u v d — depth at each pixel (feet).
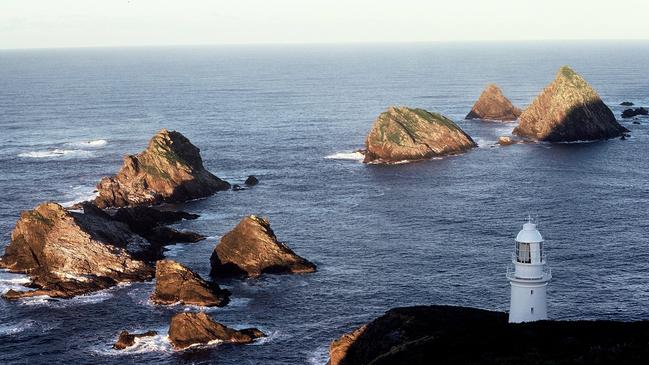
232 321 338.95
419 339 252.01
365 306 352.28
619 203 525.75
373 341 272.72
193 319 318.65
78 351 313.73
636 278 376.68
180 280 365.61
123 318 345.72
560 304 346.33
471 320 273.54
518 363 207.21
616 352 203.51
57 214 405.59
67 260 391.04
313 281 385.70
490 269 395.75
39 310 355.56
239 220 507.30
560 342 221.05
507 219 491.31
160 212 501.15
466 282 378.73
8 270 404.36
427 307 290.76
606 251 418.51
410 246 437.99
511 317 250.98
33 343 322.55
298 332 326.24
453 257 416.26
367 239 454.40
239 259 400.06
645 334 221.46
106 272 391.24
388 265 406.62
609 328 231.50
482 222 485.15
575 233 454.40
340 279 387.55
